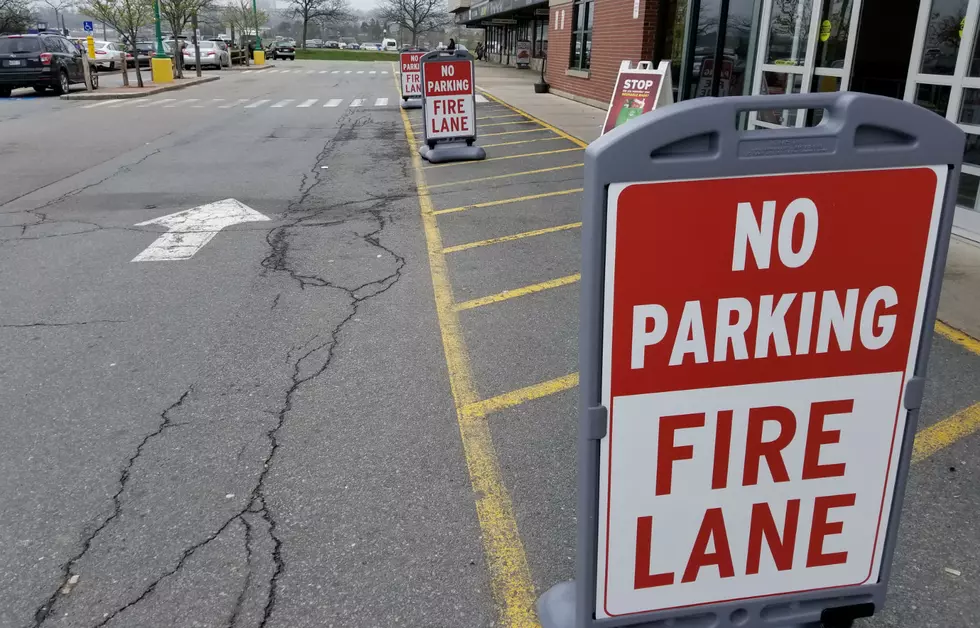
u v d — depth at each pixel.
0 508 3.12
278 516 3.07
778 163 1.73
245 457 3.49
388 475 3.34
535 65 38.16
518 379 4.24
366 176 10.16
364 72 40.09
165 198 8.86
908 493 3.12
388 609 2.58
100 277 6.01
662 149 1.71
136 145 12.95
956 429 3.59
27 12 46.03
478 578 2.72
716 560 2.02
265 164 11.13
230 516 3.07
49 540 2.93
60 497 3.20
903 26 9.79
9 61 21.58
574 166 10.68
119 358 4.53
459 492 3.22
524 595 2.64
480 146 12.63
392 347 4.66
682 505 1.96
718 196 1.74
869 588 2.12
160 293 5.64
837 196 1.77
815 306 1.85
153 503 3.16
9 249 6.79
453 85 11.02
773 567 2.05
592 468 1.89
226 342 4.75
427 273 6.05
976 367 4.18
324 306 5.35
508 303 5.38
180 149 12.55
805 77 8.52
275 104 20.66
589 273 1.75
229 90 26.00
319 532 2.97
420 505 3.14
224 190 9.28
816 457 1.98
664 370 1.85
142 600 2.62
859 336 1.89
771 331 1.85
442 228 7.42
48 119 16.77
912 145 1.78
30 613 2.57
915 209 1.82
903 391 1.96
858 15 7.66
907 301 1.88
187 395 4.08
